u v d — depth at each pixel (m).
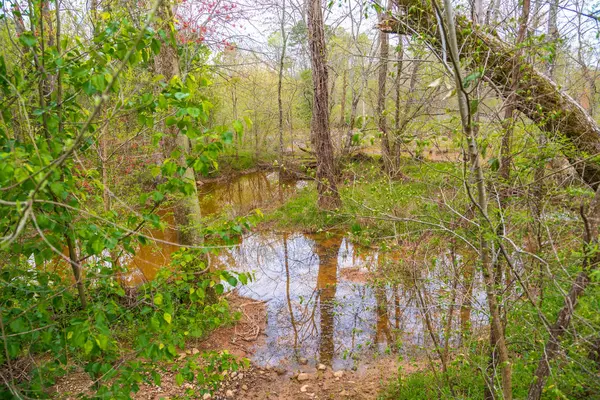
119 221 2.53
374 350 4.96
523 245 3.32
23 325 1.90
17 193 1.66
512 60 2.98
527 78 3.41
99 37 1.92
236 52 8.27
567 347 2.36
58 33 2.10
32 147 1.76
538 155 2.77
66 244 2.39
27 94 2.08
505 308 2.81
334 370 4.64
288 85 19.94
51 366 2.19
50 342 2.14
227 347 5.07
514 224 2.90
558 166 3.50
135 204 4.91
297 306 6.18
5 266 2.19
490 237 2.38
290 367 4.71
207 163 2.00
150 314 2.56
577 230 3.09
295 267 7.78
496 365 3.14
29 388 2.15
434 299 3.95
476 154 2.11
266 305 6.24
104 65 1.96
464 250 3.56
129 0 3.89
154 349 2.12
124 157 5.41
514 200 2.92
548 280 2.75
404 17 2.98
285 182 15.69
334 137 11.70
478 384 3.56
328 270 7.54
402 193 3.61
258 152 18.55
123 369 2.16
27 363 2.46
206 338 5.21
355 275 7.13
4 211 1.67
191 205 5.39
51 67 2.05
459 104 1.99
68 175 1.97
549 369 2.27
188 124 1.97
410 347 4.61
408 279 4.07
